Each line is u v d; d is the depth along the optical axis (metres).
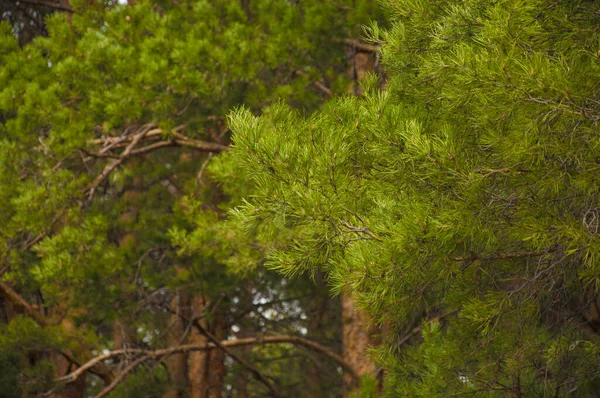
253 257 8.41
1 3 12.05
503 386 5.78
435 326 6.44
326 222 4.42
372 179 4.80
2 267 9.42
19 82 9.34
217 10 10.28
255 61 9.61
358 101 4.98
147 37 9.67
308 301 15.16
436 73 4.52
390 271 4.29
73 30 10.03
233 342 12.70
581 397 6.05
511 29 4.10
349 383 10.87
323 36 10.18
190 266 11.27
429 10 5.00
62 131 9.30
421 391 5.89
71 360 10.85
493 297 4.90
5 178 9.12
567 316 5.89
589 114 3.90
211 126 10.27
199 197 11.67
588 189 4.17
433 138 4.64
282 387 16.08
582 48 4.24
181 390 14.02
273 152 4.36
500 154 4.32
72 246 9.20
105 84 9.48
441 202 4.40
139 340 13.76
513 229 4.33
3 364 9.68
